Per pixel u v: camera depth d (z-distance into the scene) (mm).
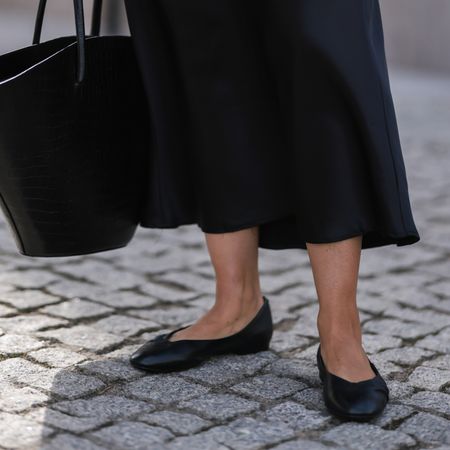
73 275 7504
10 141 4816
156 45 5125
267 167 5117
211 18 4891
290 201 5117
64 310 6621
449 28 22453
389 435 4730
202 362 5586
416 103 17609
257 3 4832
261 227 5492
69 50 4816
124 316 6582
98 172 5062
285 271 7895
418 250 8641
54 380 5285
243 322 5641
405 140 13859
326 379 4992
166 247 8492
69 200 5020
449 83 20844
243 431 4719
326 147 4672
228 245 5457
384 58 4910
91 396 5105
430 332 6492
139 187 5328
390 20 23312
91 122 4965
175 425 4758
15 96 4730
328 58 4562
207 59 4980
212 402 5066
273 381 5387
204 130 5098
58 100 4836
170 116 5227
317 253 4949
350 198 4703
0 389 5117
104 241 5266
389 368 5738
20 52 5348
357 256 4953
